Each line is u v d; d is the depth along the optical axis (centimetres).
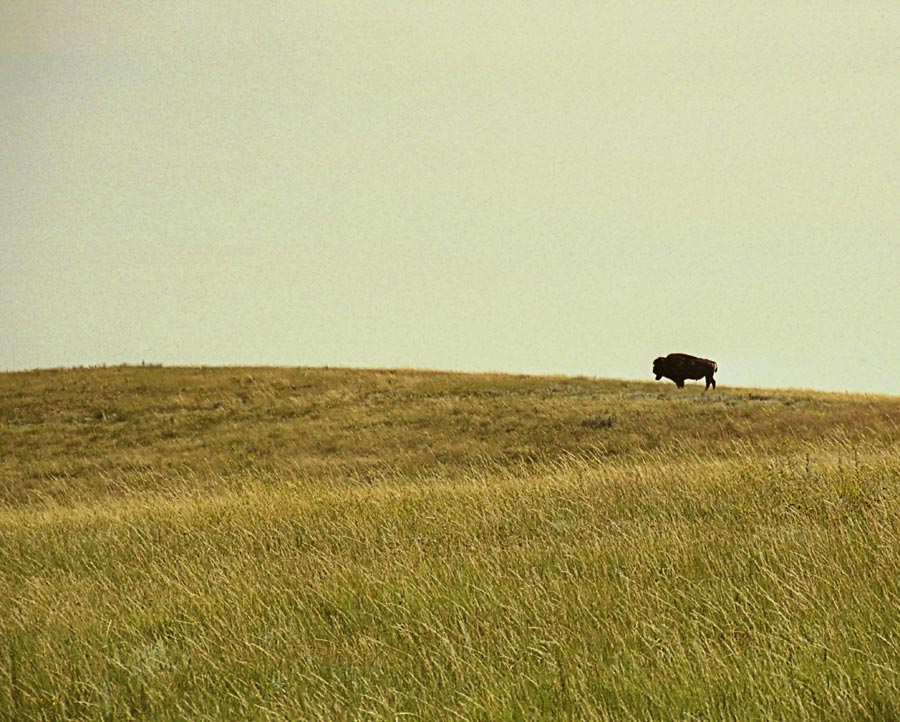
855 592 3017
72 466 14025
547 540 4369
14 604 3900
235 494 6712
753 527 4166
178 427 16475
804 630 2750
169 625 3422
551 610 3145
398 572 3791
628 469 6234
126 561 4762
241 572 4094
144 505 6938
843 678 2353
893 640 2575
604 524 4559
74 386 19900
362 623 3250
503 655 2769
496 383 19162
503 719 2341
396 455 13125
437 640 2969
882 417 11362
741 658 2564
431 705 2472
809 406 14288
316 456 13538
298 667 2852
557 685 2512
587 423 14100
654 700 2341
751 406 14475
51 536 5681
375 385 19350
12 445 15725
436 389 18700
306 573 3950
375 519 5097
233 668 2909
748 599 3053
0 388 19975
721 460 6775
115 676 2928
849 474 4928
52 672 2952
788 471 5094
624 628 2922
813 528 4019
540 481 6178
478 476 7894
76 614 3594
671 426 13425
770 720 2153
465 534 4562
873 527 3822
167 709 2669
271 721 2506
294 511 5544
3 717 2698
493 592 3378
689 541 3906
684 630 2858
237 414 17200
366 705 2527
